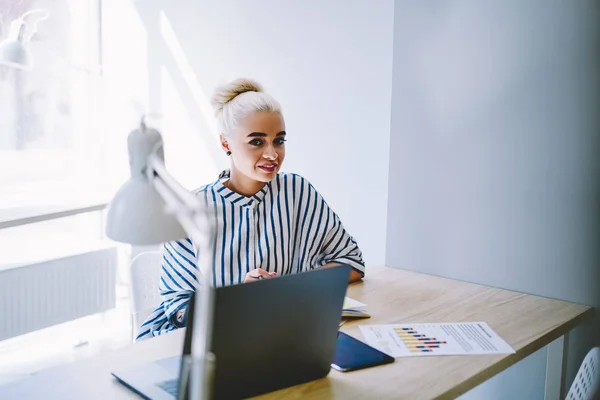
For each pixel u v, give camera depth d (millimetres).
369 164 2471
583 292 1868
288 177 1962
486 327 1623
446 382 1278
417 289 1980
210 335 1074
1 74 3482
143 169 969
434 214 2152
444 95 2084
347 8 2461
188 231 948
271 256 1857
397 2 2164
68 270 3115
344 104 2521
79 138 3756
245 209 1843
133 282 2111
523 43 1905
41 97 3635
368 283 2039
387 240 2289
